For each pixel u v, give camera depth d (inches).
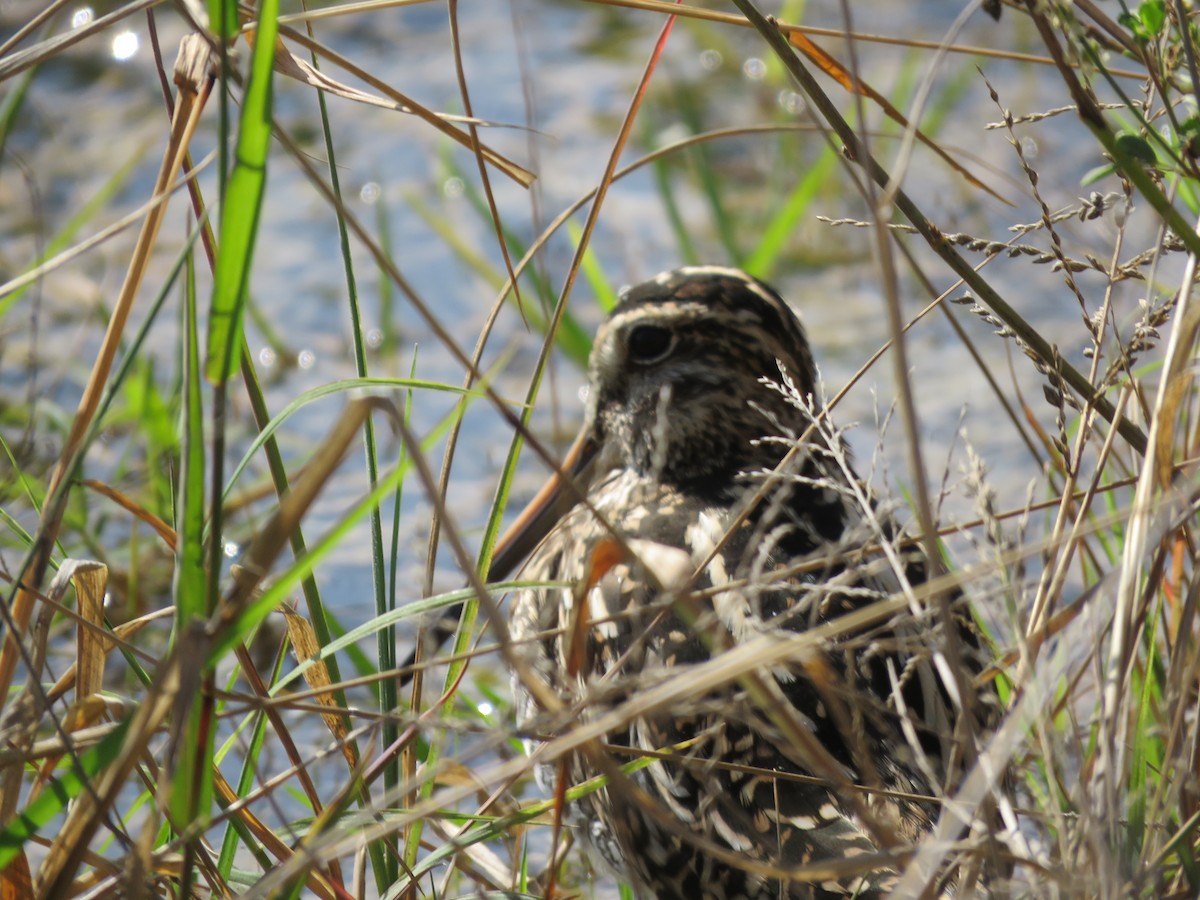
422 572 356.8
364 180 514.3
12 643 201.3
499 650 187.5
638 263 465.7
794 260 472.4
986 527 178.5
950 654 169.3
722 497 271.7
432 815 219.5
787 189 491.2
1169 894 185.8
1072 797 194.7
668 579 185.8
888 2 586.2
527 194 503.2
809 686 216.8
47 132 530.9
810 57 239.5
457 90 554.6
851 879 202.8
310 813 284.8
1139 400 221.6
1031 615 193.2
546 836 292.5
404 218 496.1
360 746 273.6
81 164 512.7
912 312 440.8
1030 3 190.2
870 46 549.0
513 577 301.7
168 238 481.1
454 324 452.8
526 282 424.2
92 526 357.1
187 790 165.0
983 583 216.8
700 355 277.6
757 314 275.1
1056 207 444.1
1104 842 165.9
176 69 204.4
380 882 218.2
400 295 462.0
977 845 164.1
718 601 231.0
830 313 447.8
